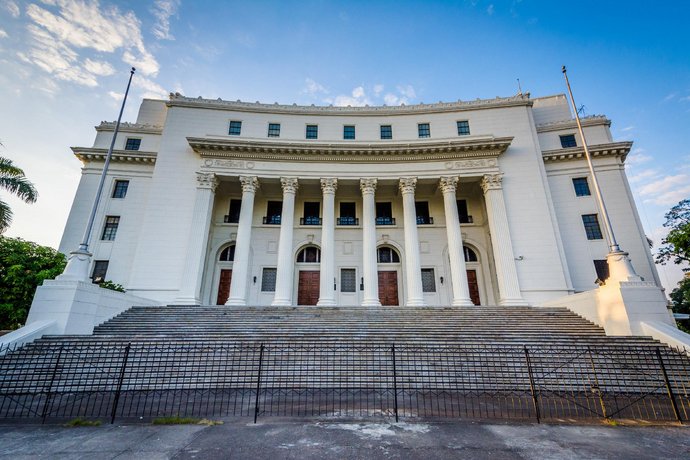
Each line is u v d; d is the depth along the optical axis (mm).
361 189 23078
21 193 13922
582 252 21969
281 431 5523
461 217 25047
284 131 25109
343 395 8109
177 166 22953
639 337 11031
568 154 23609
